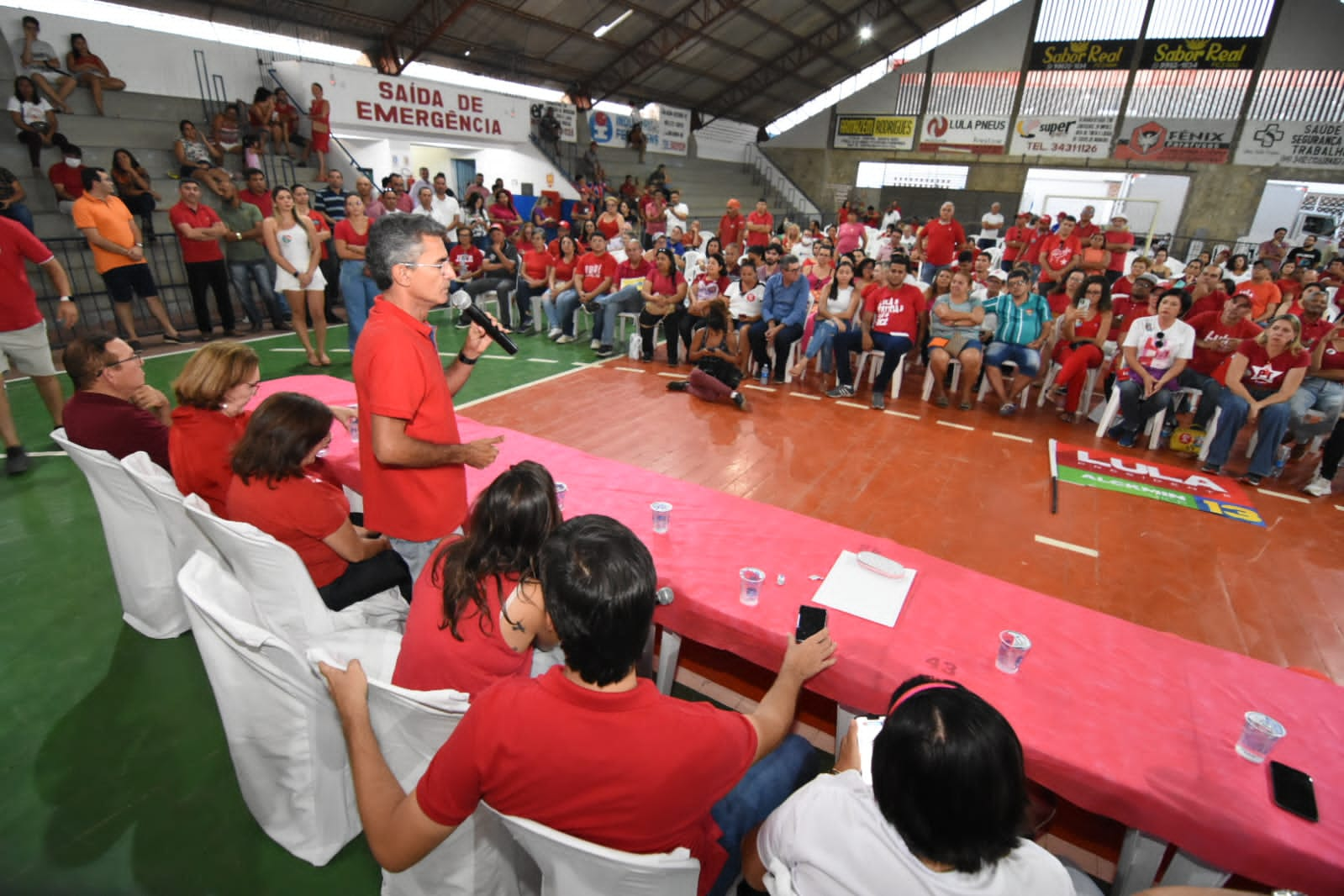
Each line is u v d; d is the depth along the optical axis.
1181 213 14.28
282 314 6.73
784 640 1.57
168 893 1.50
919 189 17.27
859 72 18.03
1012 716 1.35
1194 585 2.92
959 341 5.18
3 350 3.31
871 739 1.14
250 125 8.47
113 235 5.36
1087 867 1.68
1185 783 1.21
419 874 1.31
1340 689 1.48
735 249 6.88
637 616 0.88
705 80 16.08
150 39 8.10
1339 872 1.06
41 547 2.81
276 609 1.76
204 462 2.06
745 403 4.95
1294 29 12.62
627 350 6.69
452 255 7.23
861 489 3.71
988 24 15.33
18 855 1.57
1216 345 4.41
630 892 0.94
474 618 1.26
